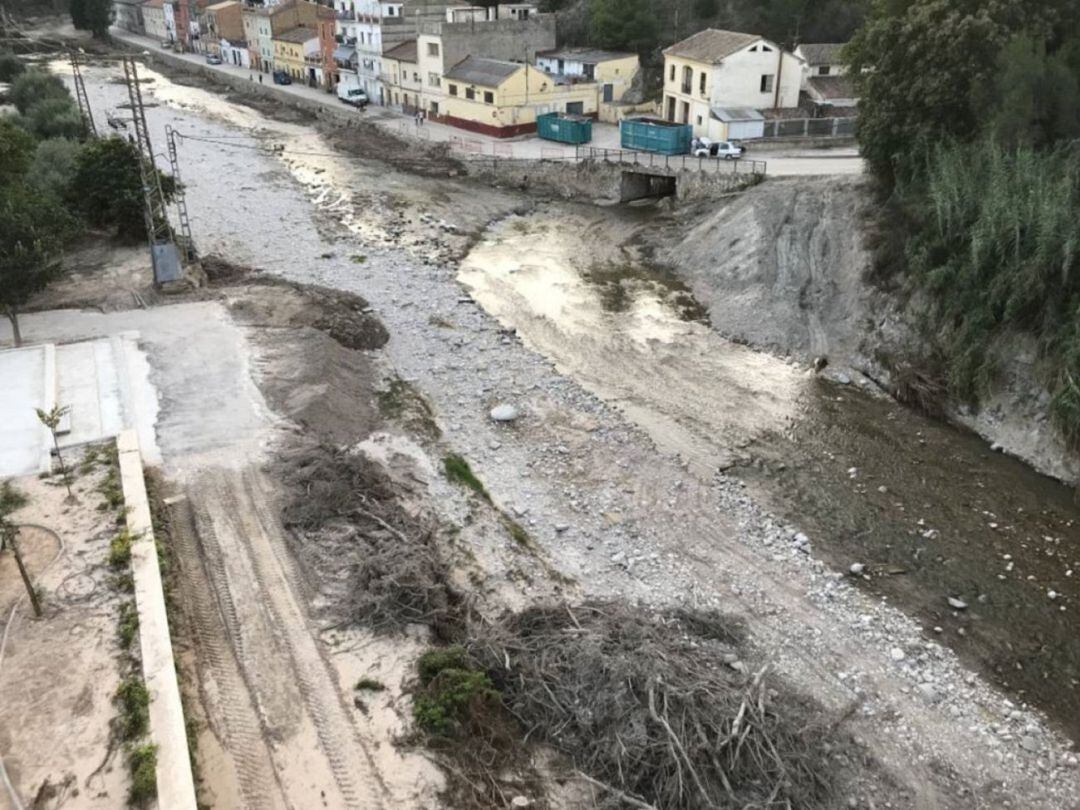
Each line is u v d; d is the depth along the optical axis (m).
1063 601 21.19
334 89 87.56
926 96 33.97
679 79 59.72
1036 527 23.91
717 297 38.44
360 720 15.45
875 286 34.34
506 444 27.22
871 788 15.99
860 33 38.25
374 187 56.38
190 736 14.86
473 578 20.66
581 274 42.47
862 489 25.61
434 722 15.23
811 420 29.34
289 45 94.00
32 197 31.09
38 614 16.69
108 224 41.22
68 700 14.80
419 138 63.84
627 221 50.03
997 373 28.05
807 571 22.05
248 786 14.09
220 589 18.48
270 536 20.25
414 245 45.97
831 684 18.42
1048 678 18.98
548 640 17.89
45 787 13.26
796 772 15.49
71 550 18.52
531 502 24.33
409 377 31.11
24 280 27.78
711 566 22.06
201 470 22.59
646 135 55.53
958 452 27.47
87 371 27.45
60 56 106.81
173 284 35.00
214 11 110.12
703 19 72.75
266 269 40.31
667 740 15.22
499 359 32.84
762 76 56.44
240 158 63.25
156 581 17.47
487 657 17.28
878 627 20.20
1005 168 30.53
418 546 20.55
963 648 19.77
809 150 54.44
